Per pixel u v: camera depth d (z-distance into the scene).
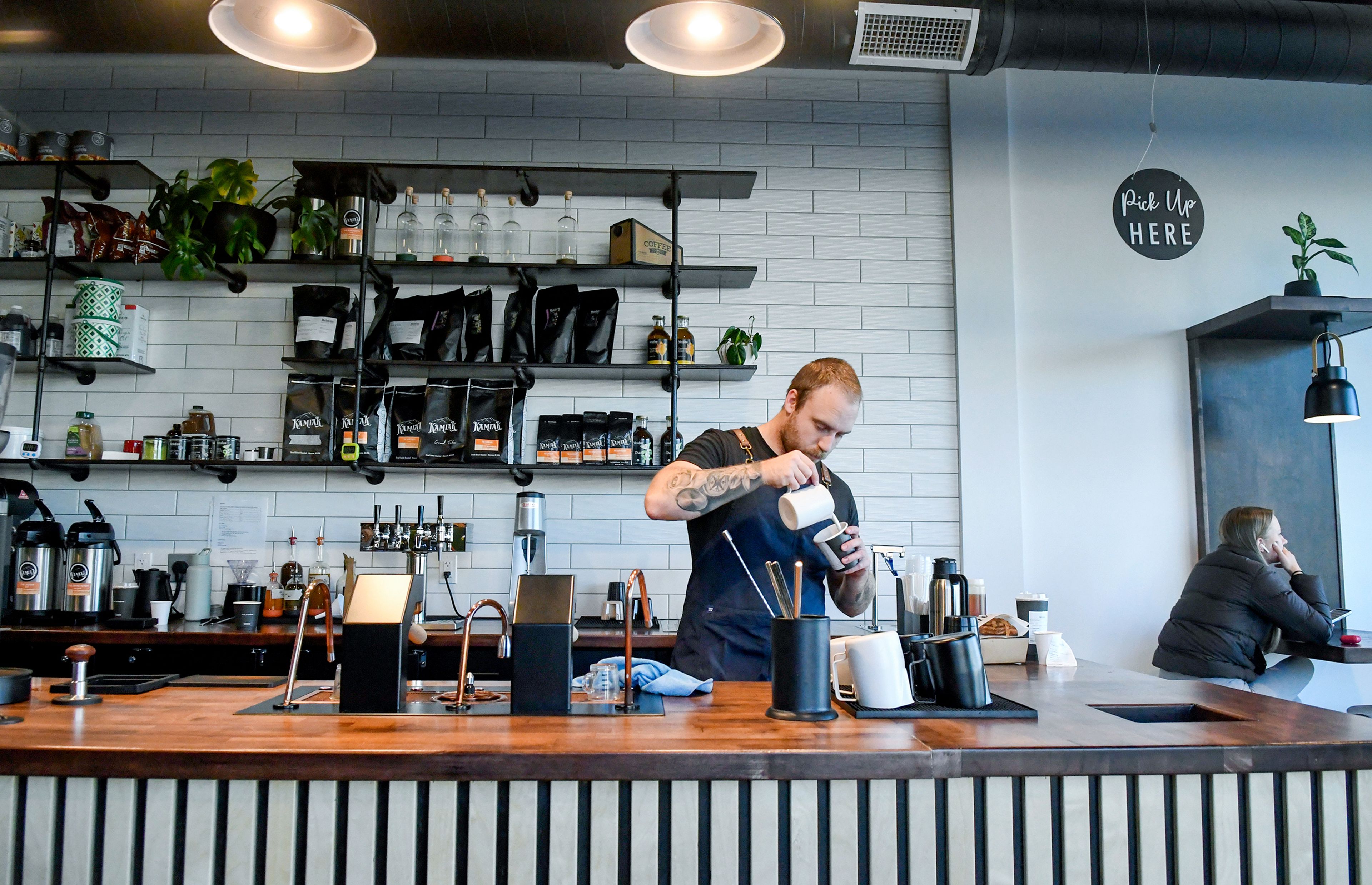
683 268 4.08
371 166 3.99
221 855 1.46
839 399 2.45
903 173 4.52
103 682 2.04
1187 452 4.43
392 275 4.19
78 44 3.71
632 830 1.45
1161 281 4.53
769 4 3.54
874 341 4.39
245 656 3.50
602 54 3.68
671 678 1.99
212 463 3.88
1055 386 4.44
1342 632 4.27
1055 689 2.17
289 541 4.14
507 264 4.04
